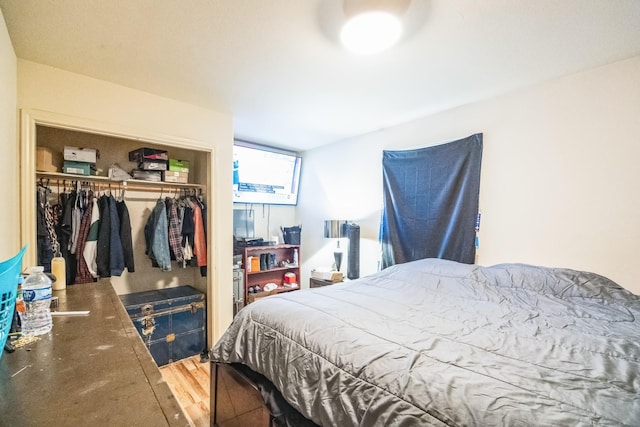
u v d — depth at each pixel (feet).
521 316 4.93
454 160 8.52
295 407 3.87
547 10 4.41
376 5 4.14
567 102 6.63
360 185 11.53
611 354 3.53
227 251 9.09
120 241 7.98
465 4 4.27
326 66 6.17
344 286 6.98
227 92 7.48
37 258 6.40
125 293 8.98
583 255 6.45
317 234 13.44
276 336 4.65
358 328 4.33
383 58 5.84
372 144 11.09
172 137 7.88
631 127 5.87
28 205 5.82
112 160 8.61
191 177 10.19
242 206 12.88
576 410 2.48
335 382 3.56
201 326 8.91
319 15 4.56
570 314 4.96
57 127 6.36
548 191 6.93
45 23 4.70
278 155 13.39
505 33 4.99
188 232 8.96
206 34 5.05
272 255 12.29
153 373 2.47
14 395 2.12
